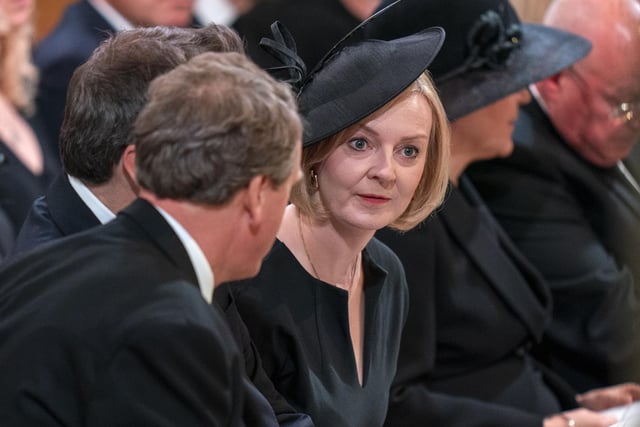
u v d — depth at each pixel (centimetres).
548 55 658
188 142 336
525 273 688
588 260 753
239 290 461
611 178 788
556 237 756
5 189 762
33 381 333
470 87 625
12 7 804
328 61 465
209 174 338
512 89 631
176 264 351
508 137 662
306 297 475
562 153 766
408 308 539
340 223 470
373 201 452
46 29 1224
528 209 755
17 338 339
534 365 717
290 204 488
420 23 580
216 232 353
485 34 617
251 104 340
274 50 465
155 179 344
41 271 358
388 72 444
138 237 355
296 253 478
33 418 331
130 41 426
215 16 1127
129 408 325
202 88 341
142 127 344
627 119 745
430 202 484
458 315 632
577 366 764
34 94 854
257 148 340
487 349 649
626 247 784
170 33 443
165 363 326
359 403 486
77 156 418
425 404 602
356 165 448
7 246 673
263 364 470
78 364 331
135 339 326
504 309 652
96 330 332
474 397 651
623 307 748
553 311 759
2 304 354
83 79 418
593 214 780
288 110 352
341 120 439
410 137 446
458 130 646
